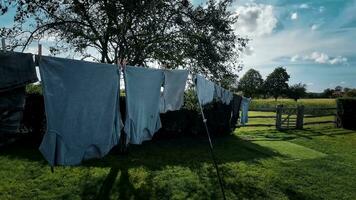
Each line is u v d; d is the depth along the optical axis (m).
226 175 6.44
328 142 11.42
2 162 6.36
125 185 5.46
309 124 15.66
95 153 3.43
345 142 11.57
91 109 3.32
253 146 9.96
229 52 9.69
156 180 5.83
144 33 8.45
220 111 11.59
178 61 9.01
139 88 4.12
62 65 2.98
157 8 8.33
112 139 3.66
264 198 5.39
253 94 61.97
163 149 8.65
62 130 3.04
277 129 14.42
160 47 8.81
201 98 5.50
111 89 3.56
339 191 5.99
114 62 8.66
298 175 6.80
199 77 5.34
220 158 7.89
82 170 6.10
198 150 8.77
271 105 32.69
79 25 8.64
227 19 9.52
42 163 6.39
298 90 73.25
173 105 5.02
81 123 3.22
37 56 2.75
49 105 2.90
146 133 4.42
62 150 3.05
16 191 4.91
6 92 2.54
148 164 6.86
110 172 6.11
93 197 4.88
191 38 8.97
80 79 3.16
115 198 4.90
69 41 9.01
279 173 6.84
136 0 7.82
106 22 8.41
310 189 5.99
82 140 3.25
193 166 6.94
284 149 9.72
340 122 15.98
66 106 3.05
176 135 10.56
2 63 2.47
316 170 7.29
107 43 8.68
